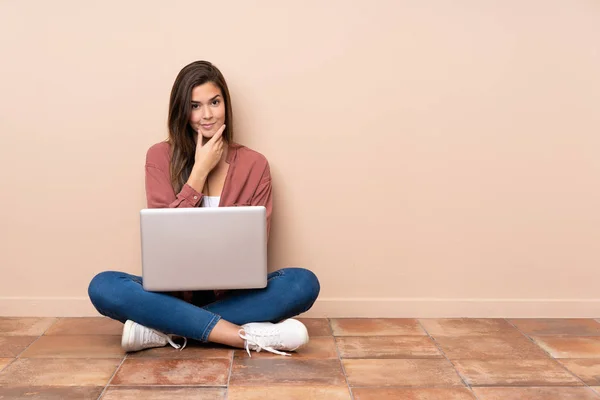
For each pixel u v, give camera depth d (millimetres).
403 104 2488
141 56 2451
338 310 2561
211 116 2279
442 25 2465
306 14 2451
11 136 2480
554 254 2566
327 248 2539
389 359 2051
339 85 2477
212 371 1922
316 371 1930
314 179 2512
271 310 2139
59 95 2463
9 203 2510
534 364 2018
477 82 2486
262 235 2010
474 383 1847
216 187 2346
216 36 2451
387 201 2525
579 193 2543
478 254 2557
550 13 2471
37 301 2541
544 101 2502
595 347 2199
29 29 2438
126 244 2527
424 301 2562
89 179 2500
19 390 1765
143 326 2076
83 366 1963
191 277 2010
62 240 2525
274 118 2482
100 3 2432
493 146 2514
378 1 2451
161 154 2328
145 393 1749
